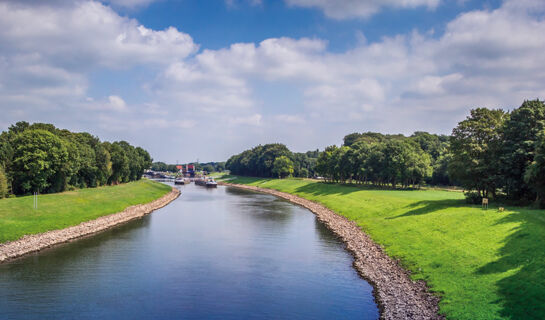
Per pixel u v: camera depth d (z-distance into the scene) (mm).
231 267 41469
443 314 27188
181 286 35094
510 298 26547
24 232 53312
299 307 30094
